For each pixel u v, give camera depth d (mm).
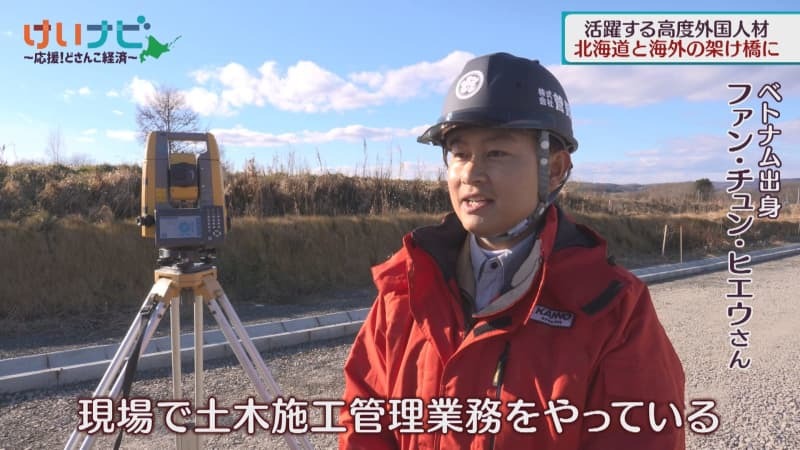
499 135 1205
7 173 11578
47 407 4430
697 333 7188
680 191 31688
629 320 1163
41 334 6770
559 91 1300
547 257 1195
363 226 11945
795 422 4352
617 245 17266
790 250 18984
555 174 1324
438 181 17219
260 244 10156
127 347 2504
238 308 8422
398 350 1431
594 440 1112
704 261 15359
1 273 7668
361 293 9969
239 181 12898
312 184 14086
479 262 1349
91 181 11453
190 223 2666
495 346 1213
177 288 2615
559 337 1156
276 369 5520
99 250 8602
